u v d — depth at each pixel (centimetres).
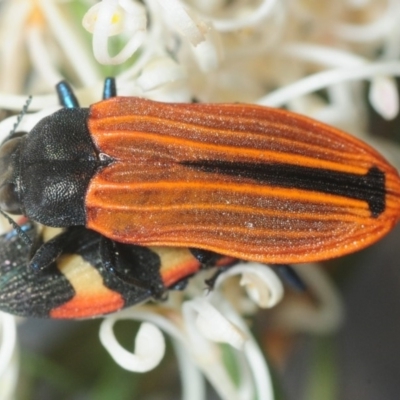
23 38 9
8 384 8
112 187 8
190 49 8
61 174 8
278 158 8
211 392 10
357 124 9
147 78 8
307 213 8
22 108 8
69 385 9
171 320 8
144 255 8
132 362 8
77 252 8
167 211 8
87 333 9
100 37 8
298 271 9
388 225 8
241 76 9
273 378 8
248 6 9
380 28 9
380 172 8
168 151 8
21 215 8
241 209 8
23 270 8
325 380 9
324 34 9
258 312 9
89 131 8
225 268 8
